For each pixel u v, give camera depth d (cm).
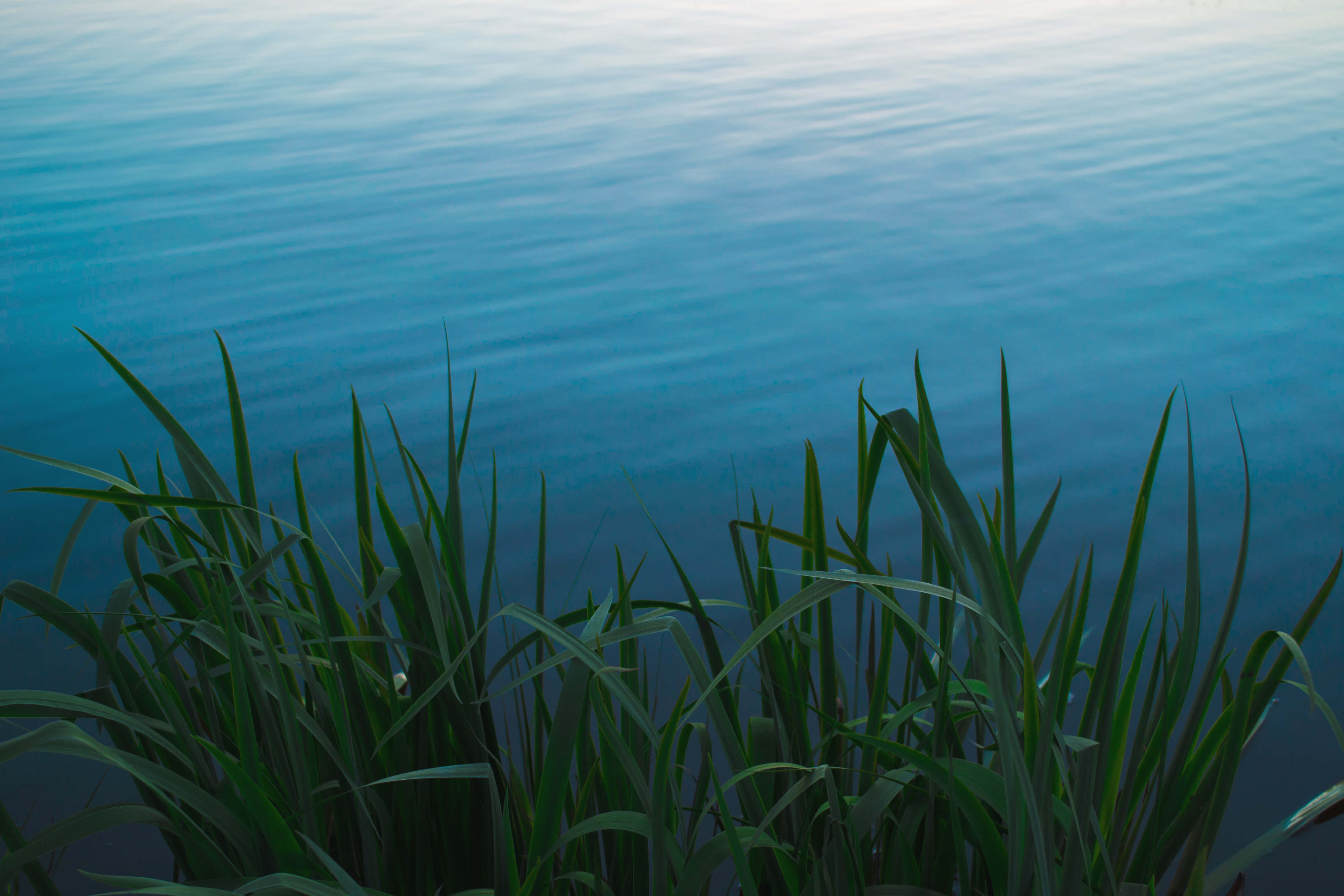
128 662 84
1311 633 206
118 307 429
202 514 89
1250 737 85
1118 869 86
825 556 85
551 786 69
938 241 477
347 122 747
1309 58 847
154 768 66
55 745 58
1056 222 497
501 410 331
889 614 83
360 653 101
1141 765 86
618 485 284
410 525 84
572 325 398
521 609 69
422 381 354
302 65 962
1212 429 300
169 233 523
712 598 231
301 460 301
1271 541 242
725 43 1007
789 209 532
